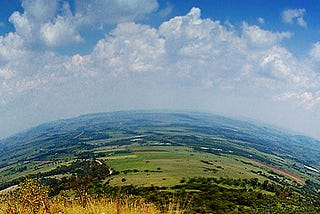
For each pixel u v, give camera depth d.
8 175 199.62
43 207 17.19
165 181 104.25
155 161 178.62
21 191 17.50
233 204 65.12
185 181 108.00
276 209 73.62
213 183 107.25
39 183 18.17
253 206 72.38
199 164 172.00
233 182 114.00
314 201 93.25
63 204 18.11
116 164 169.00
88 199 18.88
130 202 19.16
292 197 94.69
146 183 95.06
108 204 18.58
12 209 16.86
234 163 198.62
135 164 166.75
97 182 88.00
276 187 112.88
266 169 197.75
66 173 139.50
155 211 18.84
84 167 154.50
